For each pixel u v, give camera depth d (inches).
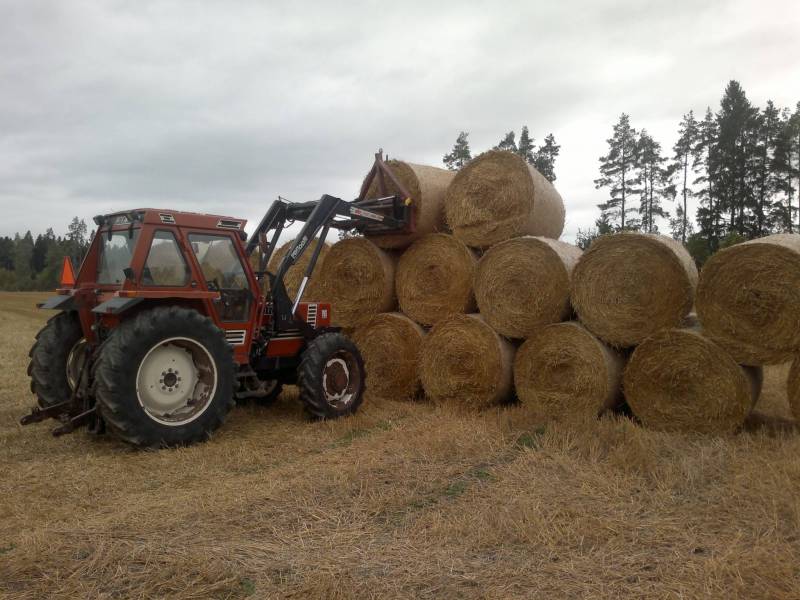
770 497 144.8
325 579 107.7
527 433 217.0
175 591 104.8
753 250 197.3
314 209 257.4
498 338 259.0
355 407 257.4
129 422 189.0
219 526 133.0
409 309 293.4
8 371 353.4
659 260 219.0
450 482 163.9
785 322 193.3
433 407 273.7
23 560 114.0
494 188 269.7
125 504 149.0
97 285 226.5
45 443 202.8
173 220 212.5
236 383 212.8
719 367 205.5
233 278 231.3
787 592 103.7
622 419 224.7
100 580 107.7
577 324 238.7
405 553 120.3
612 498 148.9
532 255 248.8
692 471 163.8
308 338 261.1
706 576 109.8
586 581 109.0
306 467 177.9
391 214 293.4
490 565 115.1
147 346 193.0
